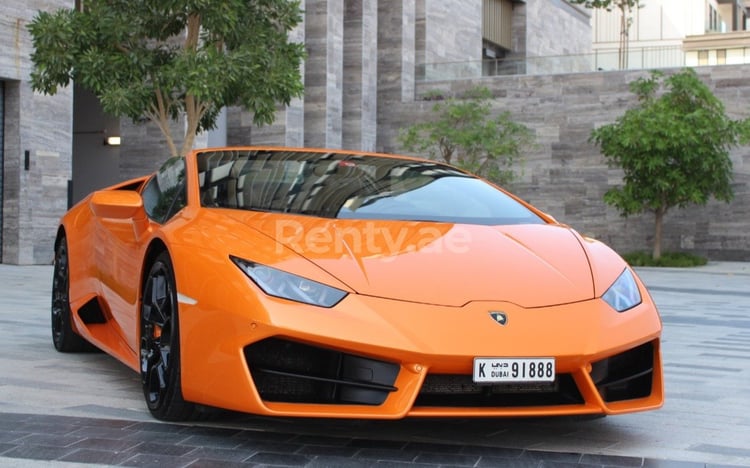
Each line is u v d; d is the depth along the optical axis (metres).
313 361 2.79
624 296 3.12
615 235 23.00
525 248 3.27
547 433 3.19
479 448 2.91
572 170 23.50
